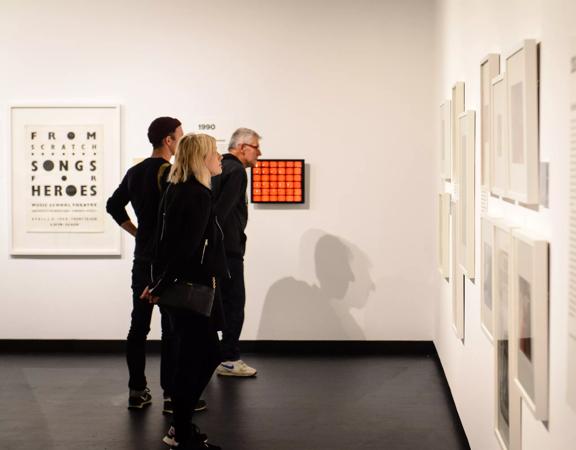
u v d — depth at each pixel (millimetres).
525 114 2133
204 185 3561
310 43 5750
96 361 5566
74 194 5824
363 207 5797
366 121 5766
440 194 4906
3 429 4059
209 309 3578
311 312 5848
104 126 5785
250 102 5777
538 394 2010
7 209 5844
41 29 5777
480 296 3197
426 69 5727
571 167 1743
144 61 5770
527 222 2273
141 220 4254
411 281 5805
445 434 3977
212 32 5758
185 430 3625
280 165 5750
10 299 5887
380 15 5727
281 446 3799
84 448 3768
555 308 1919
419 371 5273
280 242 5832
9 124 5809
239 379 5086
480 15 3242
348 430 4047
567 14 1796
